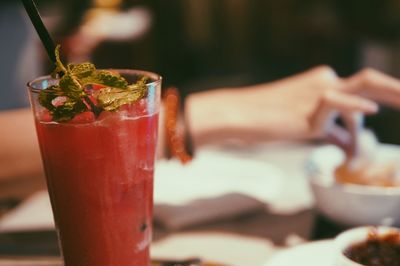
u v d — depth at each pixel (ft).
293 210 2.52
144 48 9.75
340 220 2.33
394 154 2.66
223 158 2.85
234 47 10.73
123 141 1.53
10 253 2.15
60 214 1.59
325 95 2.62
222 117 3.23
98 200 1.55
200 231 2.38
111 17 9.30
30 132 3.34
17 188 3.03
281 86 3.31
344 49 7.88
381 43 7.11
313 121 2.70
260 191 2.48
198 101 3.39
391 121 5.61
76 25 9.71
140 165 1.58
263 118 3.12
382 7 7.68
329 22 8.47
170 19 10.89
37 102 1.54
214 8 10.75
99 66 8.63
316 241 2.17
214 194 2.43
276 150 3.19
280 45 10.07
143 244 1.64
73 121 1.50
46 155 1.57
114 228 1.57
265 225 2.41
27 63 5.74
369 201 2.23
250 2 10.41
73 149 1.52
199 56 10.93
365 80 2.70
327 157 2.67
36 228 2.35
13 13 5.58
